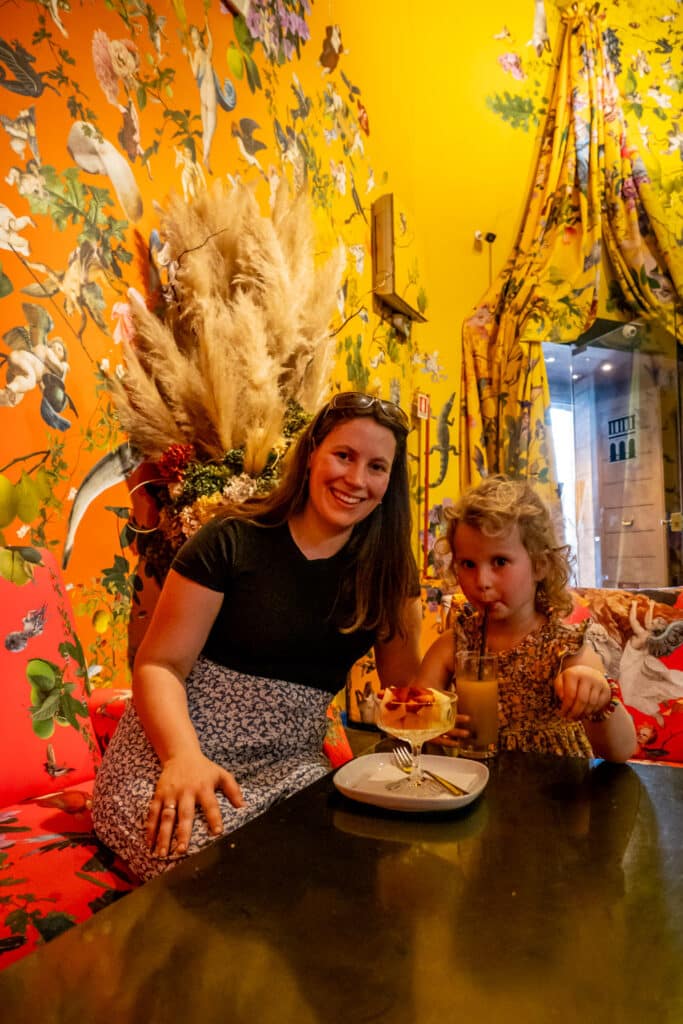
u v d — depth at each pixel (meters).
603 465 4.00
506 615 1.38
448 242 3.91
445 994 0.48
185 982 0.50
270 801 1.14
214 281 2.04
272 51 2.72
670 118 3.99
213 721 1.24
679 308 3.73
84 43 1.82
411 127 3.93
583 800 0.91
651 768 1.06
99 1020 0.45
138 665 1.23
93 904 0.97
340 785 0.91
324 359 2.26
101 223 1.84
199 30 2.29
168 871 0.69
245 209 2.12
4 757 1.28
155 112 2.07
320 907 0.61
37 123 1.68
